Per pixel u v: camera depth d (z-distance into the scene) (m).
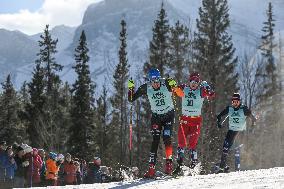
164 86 18.75
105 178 33.12
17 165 24.47
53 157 27.33
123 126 79.88
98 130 85.50
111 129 84.69
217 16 88.06
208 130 43.12
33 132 77.94
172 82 18.66
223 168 23.95
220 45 85.06
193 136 20.75
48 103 83.50
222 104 69.69
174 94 19.53
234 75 82.19
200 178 16.42
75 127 80.81
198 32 86.94
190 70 61.06
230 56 85.56
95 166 32.56
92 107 88.31
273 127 66.62
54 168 27.30
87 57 88.62
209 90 20.75
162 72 82.44
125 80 87.31
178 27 82.94
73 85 86.12
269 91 78.81
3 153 24.30
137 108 70.94
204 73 64.12
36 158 25.94
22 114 81.94
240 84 77.62
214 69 77.00
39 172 26.03
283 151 63.44
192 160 20.67
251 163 57.91
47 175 27.08
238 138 56.22
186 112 20.88
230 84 75.94
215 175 17.23
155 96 18.78
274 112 72.06
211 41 84.75
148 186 15.02
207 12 88.19
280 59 95.75
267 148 62.88
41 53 95.75
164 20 87.94
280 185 12.90
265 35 107.94
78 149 79.44
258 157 59.16
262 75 81.00
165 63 83.12
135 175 33.50
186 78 60.25
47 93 87.19
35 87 84.94
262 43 105.12
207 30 86.69
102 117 88.12
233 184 13.96
